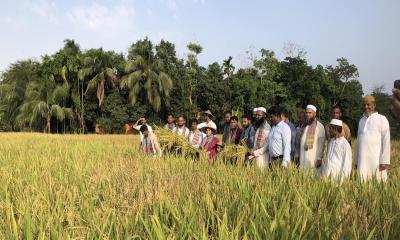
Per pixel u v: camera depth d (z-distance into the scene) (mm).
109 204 5199
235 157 9234
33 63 53000
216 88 51344
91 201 5137
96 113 51219
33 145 17578
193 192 5504
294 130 9312
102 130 48344
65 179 6875
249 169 7387
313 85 54000
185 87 51531
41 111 46938
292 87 55594
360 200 5266
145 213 4457
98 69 48750
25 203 4973
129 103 48281
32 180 6879
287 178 6504
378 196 5176
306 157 8203
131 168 8086
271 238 3572
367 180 6141
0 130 54031
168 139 10703
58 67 47938
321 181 6031
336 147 7348
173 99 50781
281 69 56594
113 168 7953
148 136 11062
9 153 12414
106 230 4113
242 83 51594
